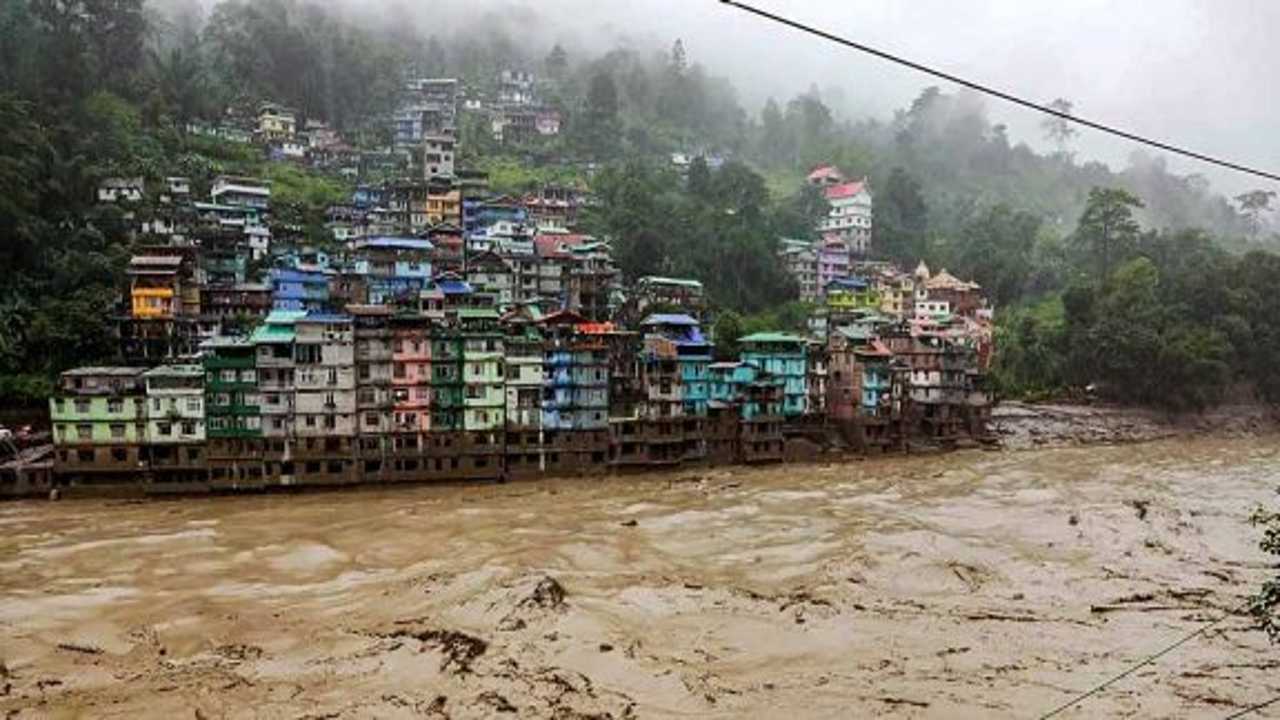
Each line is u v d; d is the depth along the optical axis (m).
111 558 58.47
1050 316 156.88
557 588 50.44
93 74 129.25
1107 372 132.25
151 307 93.00
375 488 83.38
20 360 86.06
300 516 71.25
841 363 110.50
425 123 170.38
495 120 186.62
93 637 44.56
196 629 45.69
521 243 123.31
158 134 132.12
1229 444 121.50
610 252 126.25
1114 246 170.00
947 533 65.38
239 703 37.25
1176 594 51.59
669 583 52.81
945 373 114.69
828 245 155.75
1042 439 118.75
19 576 54.44
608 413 92.38
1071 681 39.56
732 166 171.62
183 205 115.44
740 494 81.31
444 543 62.19
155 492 77.75
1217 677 40.00
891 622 46.78
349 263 112.31
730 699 37.62
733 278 140.12
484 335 86.69
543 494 81.12
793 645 43.62
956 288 148.62
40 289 92.88
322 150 157.25
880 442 107.38
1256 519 24.59
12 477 75.62
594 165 179.25
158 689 38.59
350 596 50.84
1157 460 105.25
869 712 36.41
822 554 59.31
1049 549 61.25
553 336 90.06
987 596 51.22
